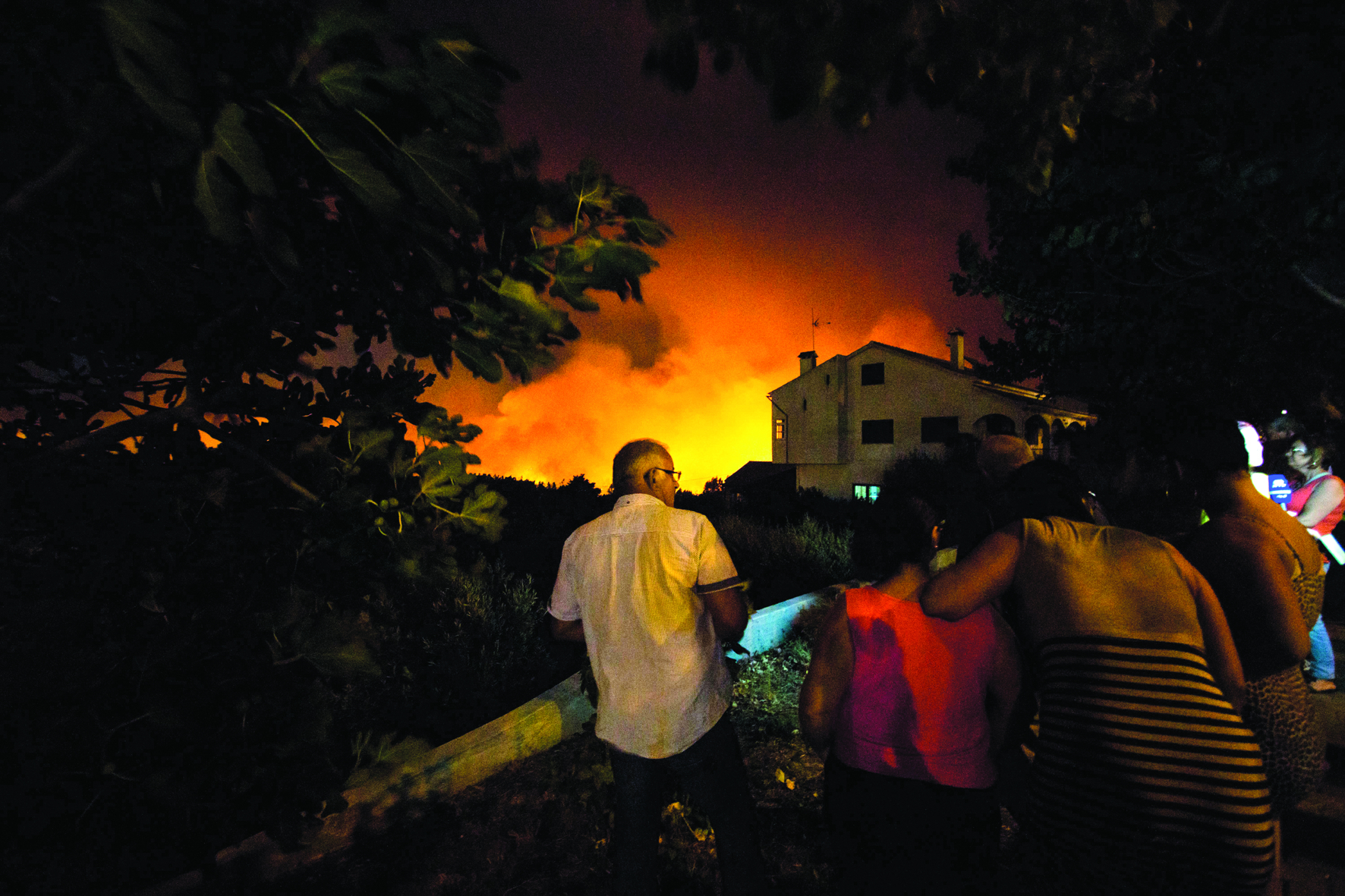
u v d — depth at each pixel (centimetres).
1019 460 238
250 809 169
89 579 150
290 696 163
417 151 92
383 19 81
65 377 154
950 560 646
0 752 142
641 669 203
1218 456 187
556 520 983
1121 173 545
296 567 168
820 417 3148
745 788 219
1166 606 146
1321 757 183
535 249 129
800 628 571
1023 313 926
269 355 163
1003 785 183
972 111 111
